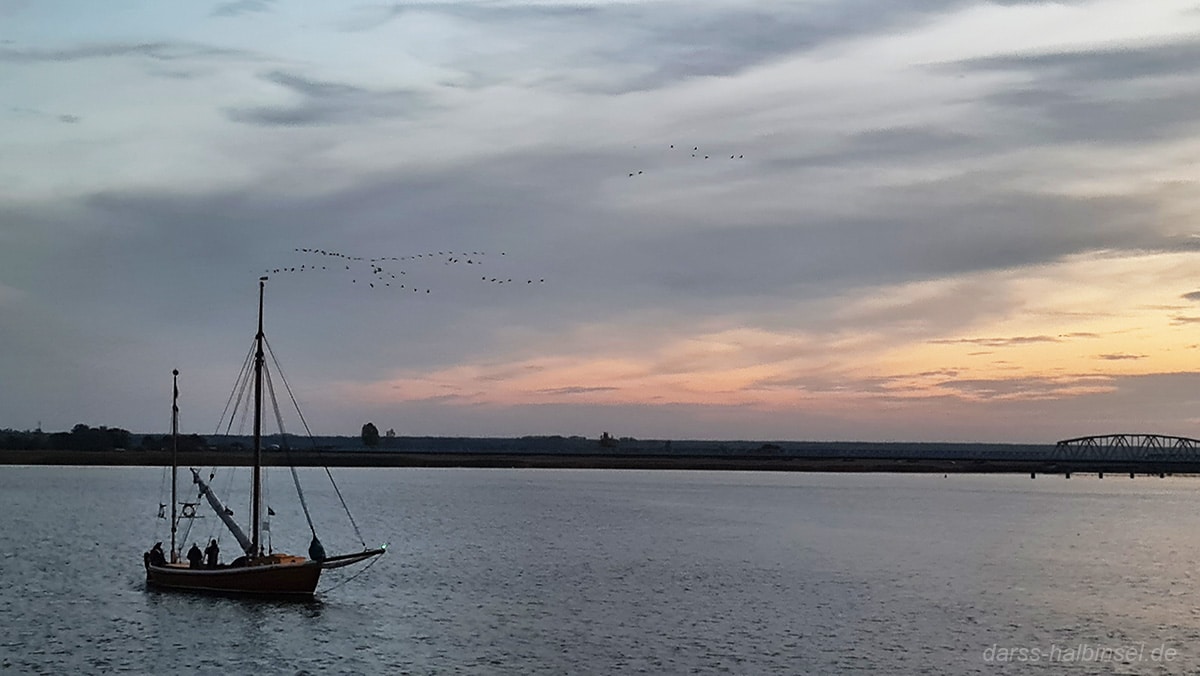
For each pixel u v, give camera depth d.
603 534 142.88
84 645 65.38
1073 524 176.12
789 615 77.06
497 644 66.25
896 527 162.25
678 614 76.94
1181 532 160.00
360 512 188.75
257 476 84.81
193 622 72.00
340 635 68.44
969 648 67.00
